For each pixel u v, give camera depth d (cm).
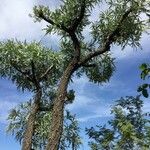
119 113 1642
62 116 2016
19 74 2998
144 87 509
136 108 1666
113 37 2166
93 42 2450
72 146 3055
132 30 2144
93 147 1653
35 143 2906
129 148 1463
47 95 3070
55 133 1964
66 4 2164
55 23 2153
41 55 2797
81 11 2125
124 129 1471
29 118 2814
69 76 2114
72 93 2723
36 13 2197
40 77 2939
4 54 2841
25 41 2898
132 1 2077
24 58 2817
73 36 2159
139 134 1492
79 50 2156
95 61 2758
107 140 1605
